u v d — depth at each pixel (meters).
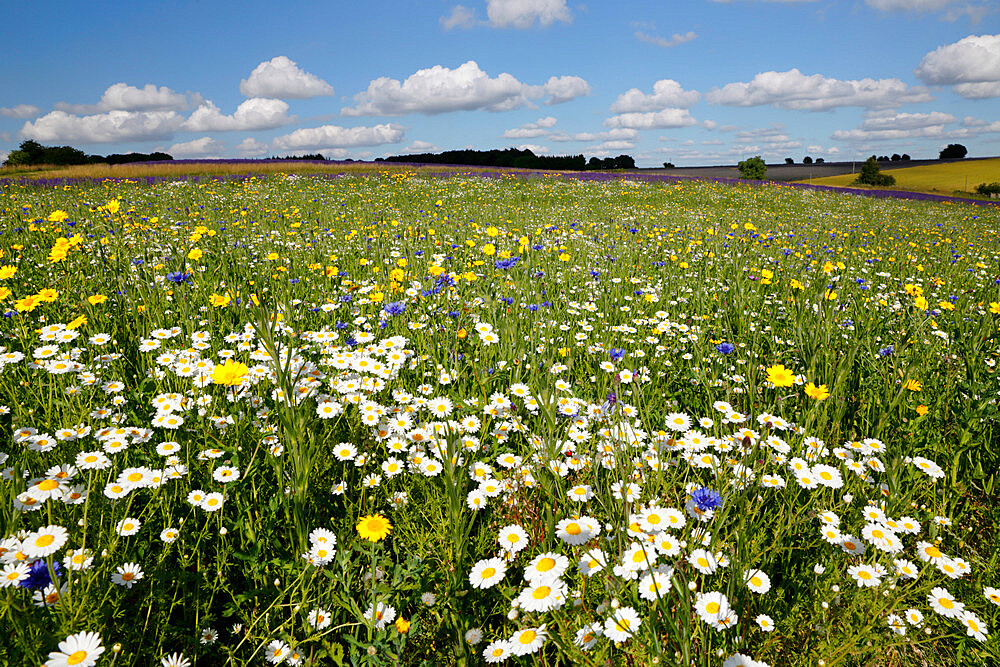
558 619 1.53
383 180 23.75
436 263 5.30
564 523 1.75
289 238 7.98
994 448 2.55
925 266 7.63
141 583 1.66
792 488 2.12
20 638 1.34
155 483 1.88
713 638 1.57
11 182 19.47
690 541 1.77
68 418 2.26
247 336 3.16
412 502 2.12
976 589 1.84
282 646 1.54
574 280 5.65
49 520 1.69
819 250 8.29
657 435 2.33
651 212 15.38
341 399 2.62
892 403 2.66
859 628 1.67
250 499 2.06
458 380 2.96
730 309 4.72
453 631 1.69
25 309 2.84
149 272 4.56
